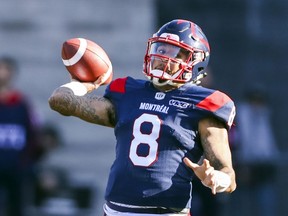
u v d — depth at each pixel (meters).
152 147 15.65
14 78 34.25
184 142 15.63
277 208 33.31
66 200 32.00
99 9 34.47
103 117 16.36
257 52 38.25
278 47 38.22
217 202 30.22
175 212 15.75
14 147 29.69
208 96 15.80
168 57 15.79
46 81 34.34
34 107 34.16
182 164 15.65
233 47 38.22
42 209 31.30
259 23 38.16
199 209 29.31
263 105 32.44
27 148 29.94
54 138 31.52
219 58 37.91
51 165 33.19
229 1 37.88
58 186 32.31
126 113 16.00
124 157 15.79
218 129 15.71
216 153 15.53
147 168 15.59
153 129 15.69
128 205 15.73
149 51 16.03
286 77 38.16
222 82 37.75
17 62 34.38
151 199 15.59
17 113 29.69
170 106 15.80
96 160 33.66
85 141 33.69
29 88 34.31
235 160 30.92
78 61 16.81
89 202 32.69
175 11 37.03
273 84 38.09
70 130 33.75
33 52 34.47
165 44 15.92
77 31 34.50
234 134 29.28
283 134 37.38
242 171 31.42
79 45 16.89
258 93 32.38
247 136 31.92
